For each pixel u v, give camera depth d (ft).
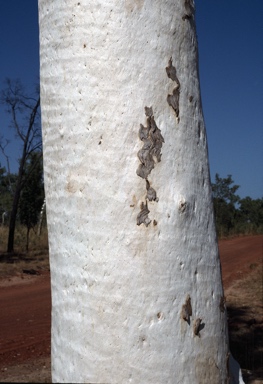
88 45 8.55
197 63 9.55
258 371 20.39
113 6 8.52
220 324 8.97
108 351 7.98
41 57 9.34
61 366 8.48
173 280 8.31
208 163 9.45
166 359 8.11
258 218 161.99
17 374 18.72
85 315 8.18
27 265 57.00
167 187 8.50
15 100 68.80
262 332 29.22
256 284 48.75
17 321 31.35
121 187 8.26
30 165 79.61
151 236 8.24
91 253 8.21
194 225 8.76
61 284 8.60
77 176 8.44
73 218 8.45
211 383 8.66
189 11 9.30
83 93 8.51
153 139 8.49
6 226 101.30
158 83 8.65
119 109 8.38
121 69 8.45
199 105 9.37
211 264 8.96
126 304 8.02
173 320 8.23
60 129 8.75
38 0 9.48
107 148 8.32
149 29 8.66
